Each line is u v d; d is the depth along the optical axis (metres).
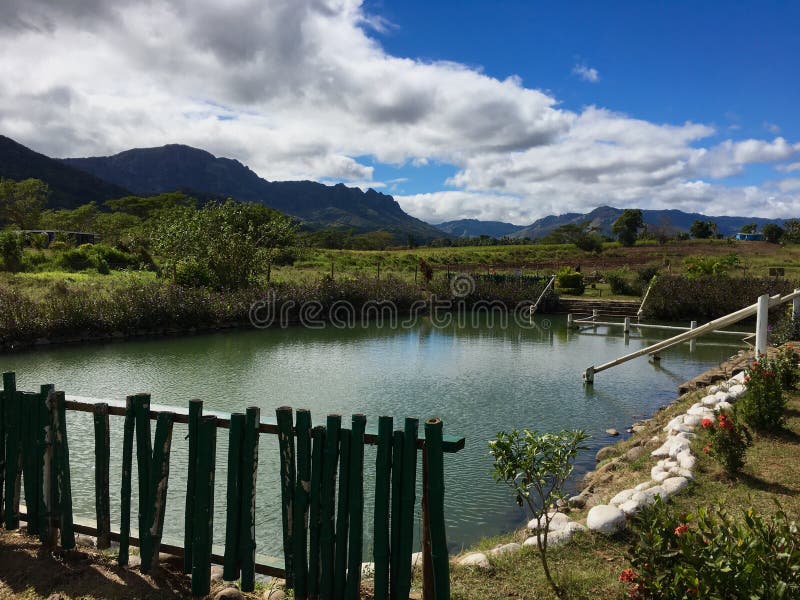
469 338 17.45
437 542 2.77
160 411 3.21
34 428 3.51
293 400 9.37
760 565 2.27
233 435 3.04
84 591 3.10
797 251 58.97
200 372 11.42
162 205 75.38
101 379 10.53
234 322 18.45
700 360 13.87
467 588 3.21
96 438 3.38
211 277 21.75
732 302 21.77
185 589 3.15
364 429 2.90
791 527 2.50
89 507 5.16
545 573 3.34
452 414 8.73
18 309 13.99
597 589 3.19
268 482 5.80
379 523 2.86
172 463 6.25
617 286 28.73
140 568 3.26
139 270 30.55
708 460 5.17
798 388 7.68
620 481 5.32
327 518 2.93
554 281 27.80
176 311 16.86
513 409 9.08
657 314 23.20
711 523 2.54
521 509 5.34
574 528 3.91
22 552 3.46
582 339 17.47
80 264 28.94
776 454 5.30
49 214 81.62
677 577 2.31
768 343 11.64
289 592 3.09
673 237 83.50
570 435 3.42
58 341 14.41
